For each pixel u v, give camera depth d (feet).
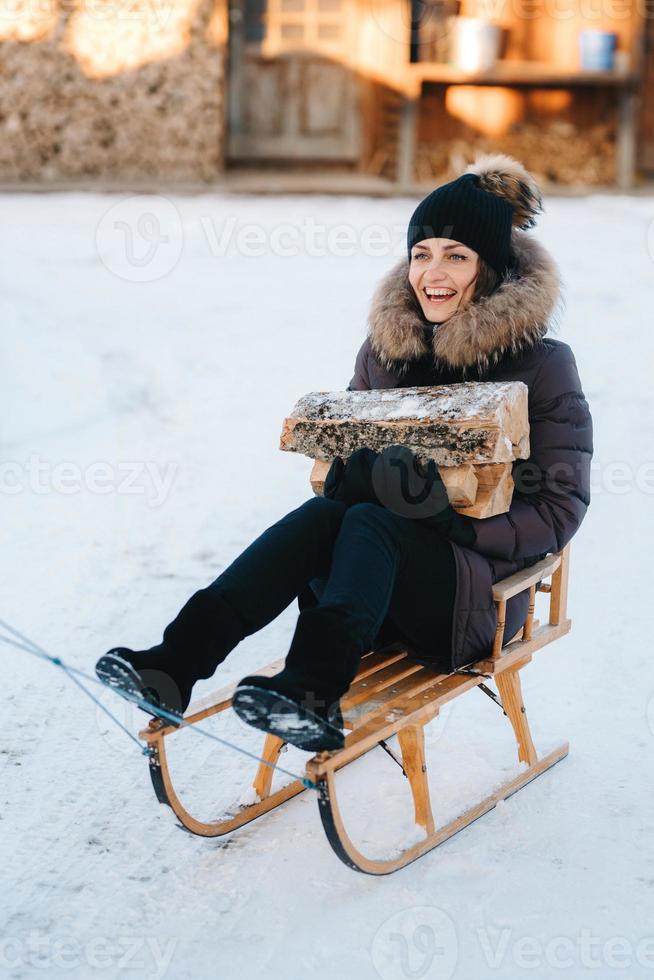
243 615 6.88
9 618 11.00
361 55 35.01
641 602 11.05
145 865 7.41
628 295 22.31
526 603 7.94
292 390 17.53
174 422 16.49
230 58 35.22
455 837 7.68
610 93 35.68
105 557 12.41
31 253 25.43
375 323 8.39
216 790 8.26
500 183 8.24
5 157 33.73
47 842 7.65
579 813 7.93
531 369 8.00
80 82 33.35
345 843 6.77
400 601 7.34
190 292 22.91
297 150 35.91
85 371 17.49
